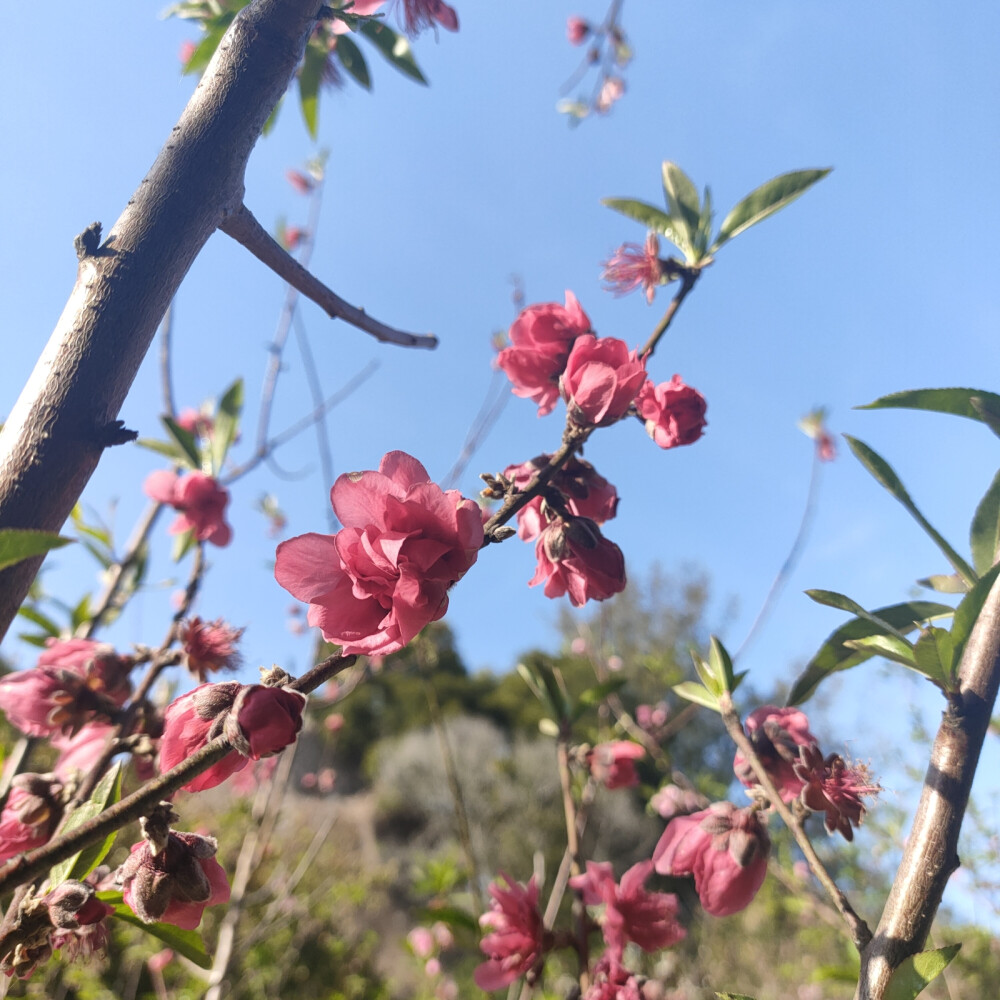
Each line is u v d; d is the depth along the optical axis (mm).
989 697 211
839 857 803
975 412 234
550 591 275
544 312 299
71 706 295
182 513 440
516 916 337
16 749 316
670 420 283
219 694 189
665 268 313
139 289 184
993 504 240
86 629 403
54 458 171
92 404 176
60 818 252
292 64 210
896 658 232
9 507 167
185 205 193
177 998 827
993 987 701
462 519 185
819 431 823
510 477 276
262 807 706
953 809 203
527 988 436
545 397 296
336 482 187
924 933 196
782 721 263
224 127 200
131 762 297
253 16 207
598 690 444
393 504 185
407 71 380
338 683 777
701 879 267
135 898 197
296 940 1035
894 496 234
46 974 651
